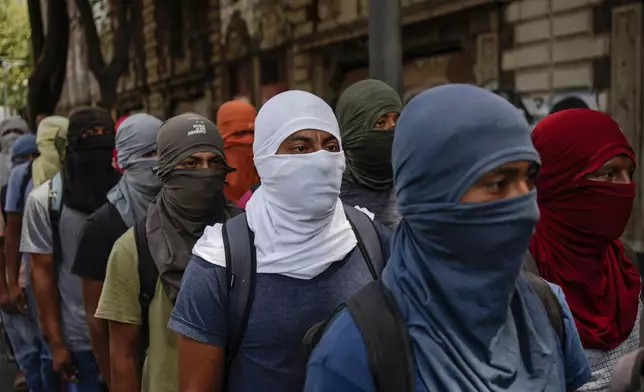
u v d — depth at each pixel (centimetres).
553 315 139
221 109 389
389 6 334
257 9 1088
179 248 234
